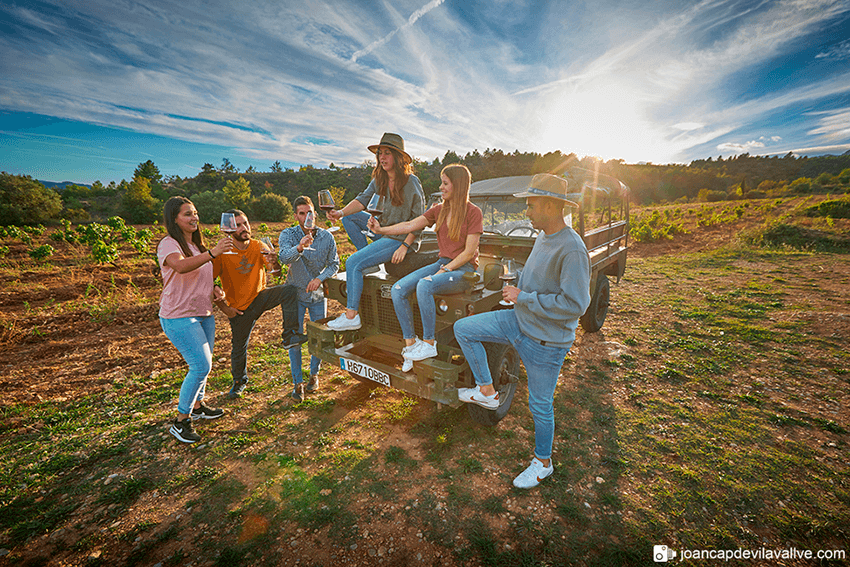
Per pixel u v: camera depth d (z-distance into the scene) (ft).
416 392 8.92
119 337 18.95
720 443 9.95
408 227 9.40
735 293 24.04
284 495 8.24
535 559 6.63
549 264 7.27
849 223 49.85
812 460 9.12
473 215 8.66
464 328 8.16
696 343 16.46
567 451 9.70
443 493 8.23
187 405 10.00
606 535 7.14
